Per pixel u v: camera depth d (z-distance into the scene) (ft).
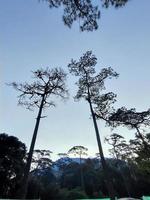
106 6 33.53
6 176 112.16
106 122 86.69
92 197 175.11
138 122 82.69
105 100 87.97
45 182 192.75
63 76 82.33
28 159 64.90
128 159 148.36
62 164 243.60
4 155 116.37
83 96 92.73
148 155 103.91
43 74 81.05
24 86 79.71
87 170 221.66
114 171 205.98
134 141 109.81
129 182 197.77
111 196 70.18
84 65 93.61
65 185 210.18
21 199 56.95
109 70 91.04
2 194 108.17
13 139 121.60
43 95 79.82
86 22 34.76
